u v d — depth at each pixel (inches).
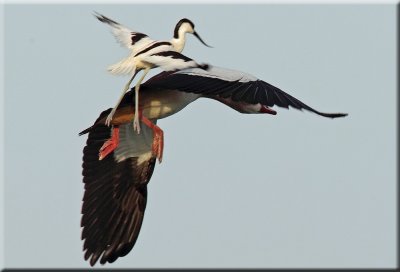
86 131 573.6
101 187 622.8
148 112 580.4
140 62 538.6
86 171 620.1
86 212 620.7
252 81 495.2
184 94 581.9
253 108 626.2
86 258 620.4
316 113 470.9
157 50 538.6
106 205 623.8
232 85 492.7
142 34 581.3
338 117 469.4
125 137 616.7
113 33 581.9
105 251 624.1
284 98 482.9
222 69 506.3
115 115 573.6
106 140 618.2
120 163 622.8
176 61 523.8
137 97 544.1
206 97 617.6
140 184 626.2
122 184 625.3
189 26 597.3
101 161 621.3
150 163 622.8
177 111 585.6
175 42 594.6
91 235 621.9
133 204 628.4
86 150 619.5
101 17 588.7
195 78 502.3
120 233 626.5
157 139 573.0
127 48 571.2
